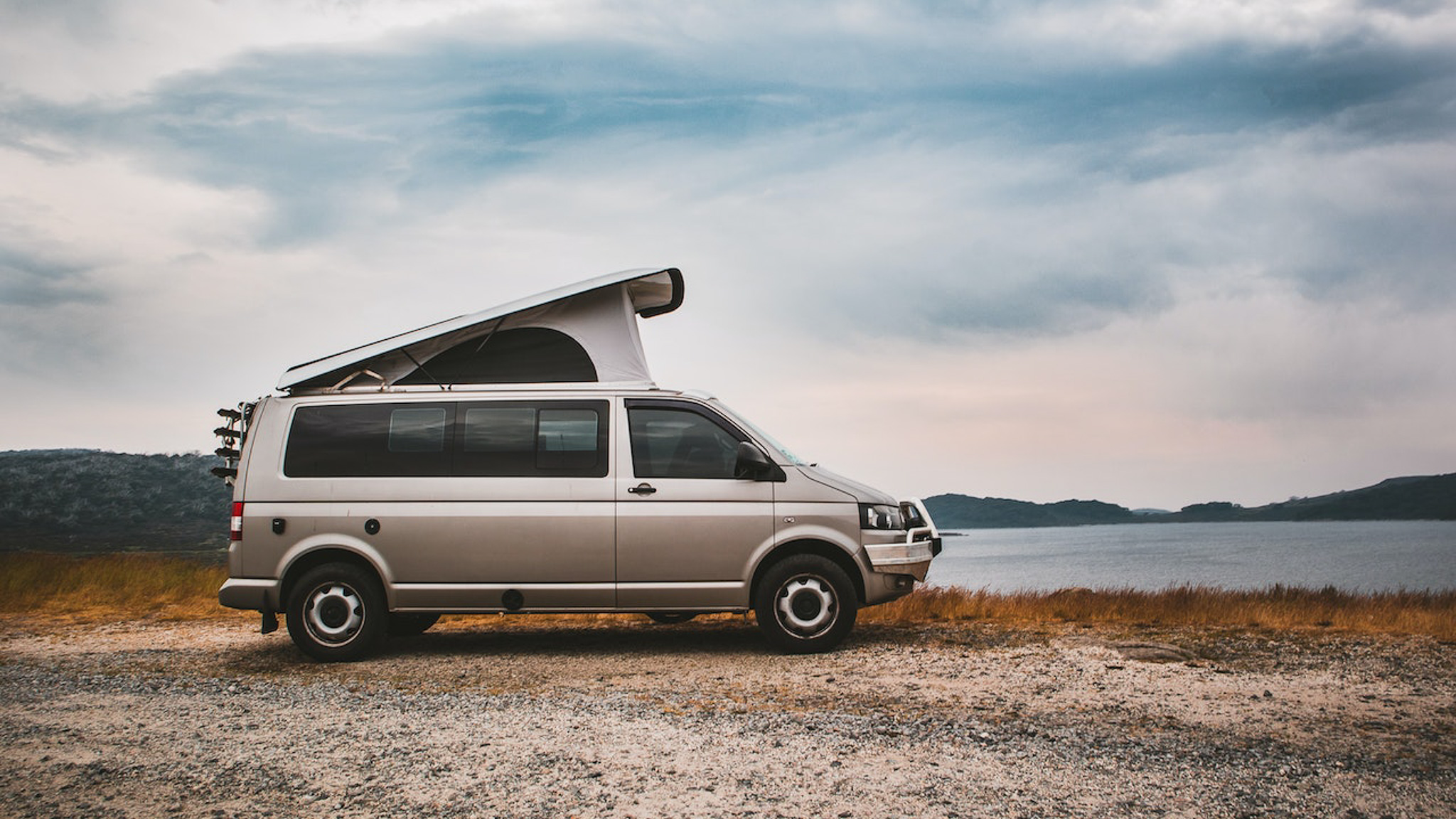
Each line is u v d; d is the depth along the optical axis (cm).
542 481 837
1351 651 825
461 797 443
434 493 836
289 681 745
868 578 838
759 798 434
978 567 16575
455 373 915
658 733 552
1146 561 18188
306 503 839
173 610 1279
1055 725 564
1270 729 555
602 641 934
